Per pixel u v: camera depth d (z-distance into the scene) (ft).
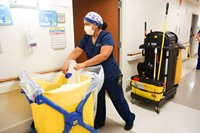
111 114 7.75
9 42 4.85
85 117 4.37
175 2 14.62
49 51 5.78
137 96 8.32
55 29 5.77
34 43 5.29
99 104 6.32
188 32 20.38
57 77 5.34
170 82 8.45
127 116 6.31
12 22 4.79
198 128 6.54
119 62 9.59
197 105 8.54
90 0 9.51
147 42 8.42
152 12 11.39
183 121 7.05
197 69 16.31
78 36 10.14
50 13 5.52
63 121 3.95
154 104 7.67
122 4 8.67
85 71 4.97
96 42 5.51
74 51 5.96
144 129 6.52
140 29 10.47
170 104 8.66
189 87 11.23
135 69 10.97
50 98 3.69
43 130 4.09
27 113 5.88
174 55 8.25
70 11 6.11
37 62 5.55
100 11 9.40
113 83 5.75
